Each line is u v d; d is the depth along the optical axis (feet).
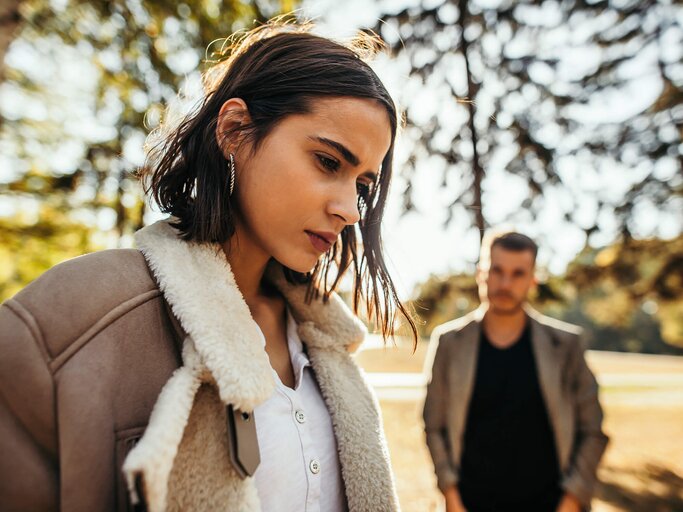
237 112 2.74
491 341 7.93
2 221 22.52
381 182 3.52
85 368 2.08
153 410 2.08
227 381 2.24
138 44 18.04
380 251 3.59
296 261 2.71
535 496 7.38
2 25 11.69
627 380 62.49
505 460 7.46
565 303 22.36
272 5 18.52
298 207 2.63
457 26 19.77
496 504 7.45
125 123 19.89
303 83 2.66
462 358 7.91
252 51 2.96
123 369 2.22
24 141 20.43
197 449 2.31
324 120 2.63
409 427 25.55
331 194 2.64
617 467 21.36
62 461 1.98
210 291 2.49
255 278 3.17
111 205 20.86
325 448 3.14
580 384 7.54
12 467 1.95
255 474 2.53
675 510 16.28
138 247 2.60
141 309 2.35
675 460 22.65
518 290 7.74
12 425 1.99
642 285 29.14
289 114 2.65
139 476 1.88
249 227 2.80
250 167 2.68
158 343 2.38
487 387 7.70
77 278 2.22
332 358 3.44
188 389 2.18
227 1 18.29
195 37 18.26
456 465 7.71
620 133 23.61
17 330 2.02
